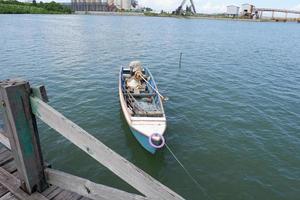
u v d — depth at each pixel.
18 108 3.52
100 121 13.80
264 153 11.55
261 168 10.52
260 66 30.05
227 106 16.91
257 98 18.72
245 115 15.52
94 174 9.56
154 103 13.43
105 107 15.67
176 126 13.74
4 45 36.34
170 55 35.56
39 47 36.03
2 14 117.50
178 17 178.62
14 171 5.15
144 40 50.31
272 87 21.64
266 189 9.35
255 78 24.50
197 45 46.38
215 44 48.56
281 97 19.09
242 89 20.83
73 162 10.15
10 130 3.71
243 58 35.03
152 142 10.03
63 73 23.00
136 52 36.81
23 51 32.50
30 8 132.62
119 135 12.42
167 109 16.08
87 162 10.16
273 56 37.44
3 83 3.43
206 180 9.70
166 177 9.76
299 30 102.31
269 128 13.93
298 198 8.98
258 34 74.50
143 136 10.45
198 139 12.51
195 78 23.81
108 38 50.25
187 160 10.80
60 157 10.40
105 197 3.58
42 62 26.80
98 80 21.41
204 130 13.43
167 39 53.62
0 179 4.84
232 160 10.95
